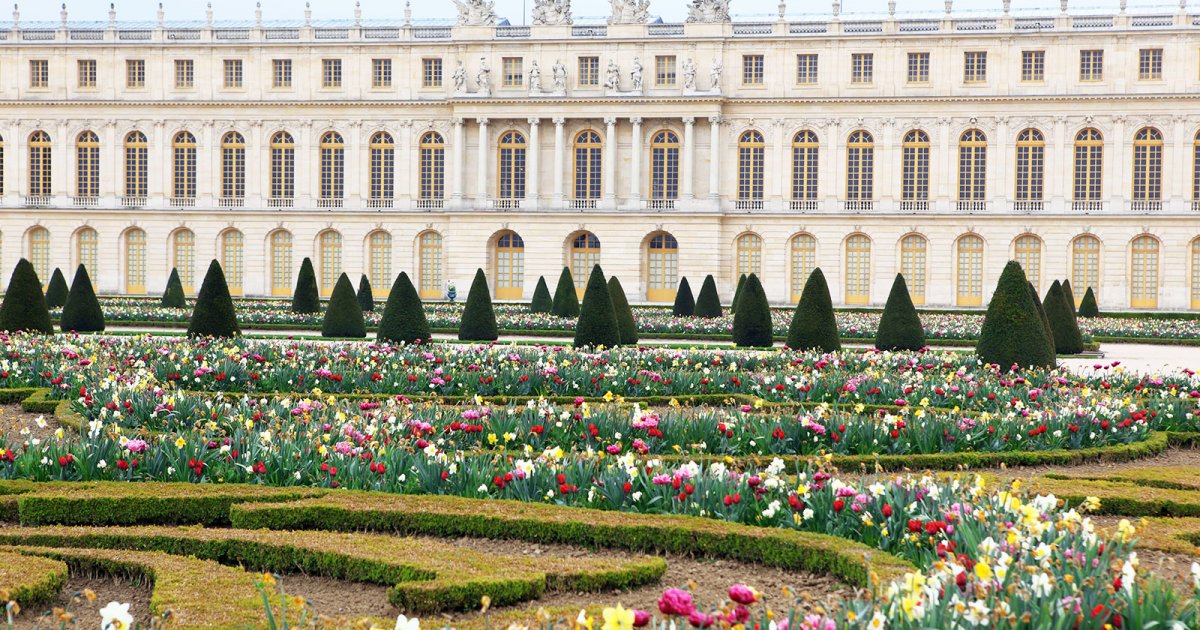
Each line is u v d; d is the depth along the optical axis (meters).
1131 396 32.59
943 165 101.19
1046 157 99.88
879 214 101.62
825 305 51.38
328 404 28.92
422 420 25.41
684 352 45.84
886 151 101.75
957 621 11.46
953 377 36.62
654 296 105.69
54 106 108.62
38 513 19.59
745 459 24.52
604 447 25.73
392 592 15.43
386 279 108.50
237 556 17.78
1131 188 98.69
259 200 108.25
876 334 60.38
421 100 106.12
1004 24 99.44
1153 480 23.38
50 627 14.73
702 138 103.50
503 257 106.88
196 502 19.97
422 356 40.09
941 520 16.33
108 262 109.62
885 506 16.83
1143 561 17.61
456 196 105.44
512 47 104.56
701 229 103.19
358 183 107.69
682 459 24.33
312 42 107.06
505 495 20.66
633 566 16.67
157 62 108.19
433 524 19.16
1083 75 99.06
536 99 103.38
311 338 62.12
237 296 109.25
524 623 14.06
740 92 103.31
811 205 103.12
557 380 36.56
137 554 17.28
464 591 15.35
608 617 10.02
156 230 109.06
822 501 18.50
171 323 70.94
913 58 101.38
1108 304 99.38
